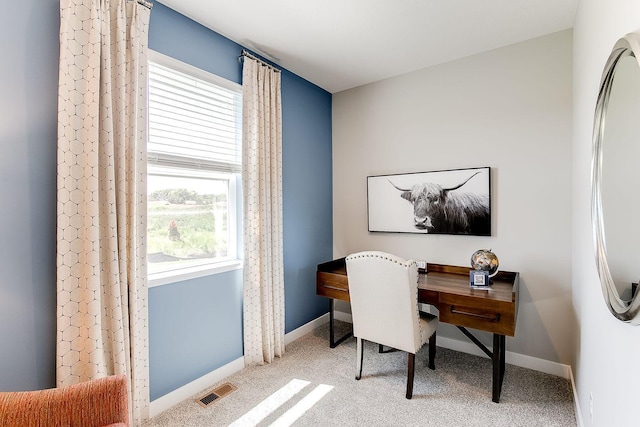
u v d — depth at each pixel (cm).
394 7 203
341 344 296
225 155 243
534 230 244
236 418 192
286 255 298
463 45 252
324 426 185
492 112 260
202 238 236
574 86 215
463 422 187
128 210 177
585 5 173
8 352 143
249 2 198
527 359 249
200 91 225
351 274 224
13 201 143
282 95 291
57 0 154
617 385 111
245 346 252
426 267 280
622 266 97
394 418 191
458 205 275
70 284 153
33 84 148
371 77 313
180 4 200
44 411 117
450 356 271
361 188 336
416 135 299
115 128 170
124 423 126
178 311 210
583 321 176
